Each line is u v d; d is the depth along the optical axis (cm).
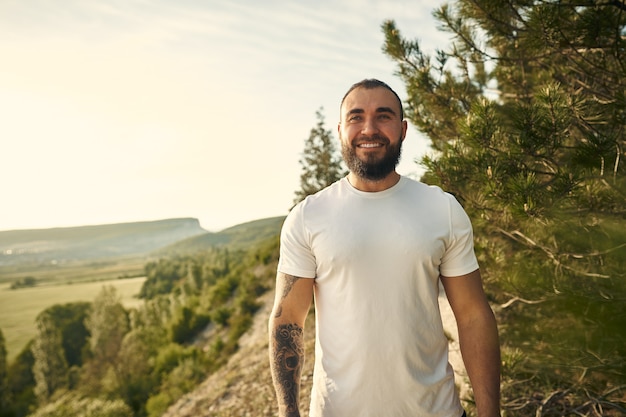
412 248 164
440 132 446
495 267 383
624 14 317
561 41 337
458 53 429
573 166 289
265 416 738
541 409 320
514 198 287
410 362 162
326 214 173
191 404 1138
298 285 176
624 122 301
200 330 3934
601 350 303
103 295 5762
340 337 166
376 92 175
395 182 176
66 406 3136
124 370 3962
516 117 304
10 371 5903
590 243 315
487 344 172
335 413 164
